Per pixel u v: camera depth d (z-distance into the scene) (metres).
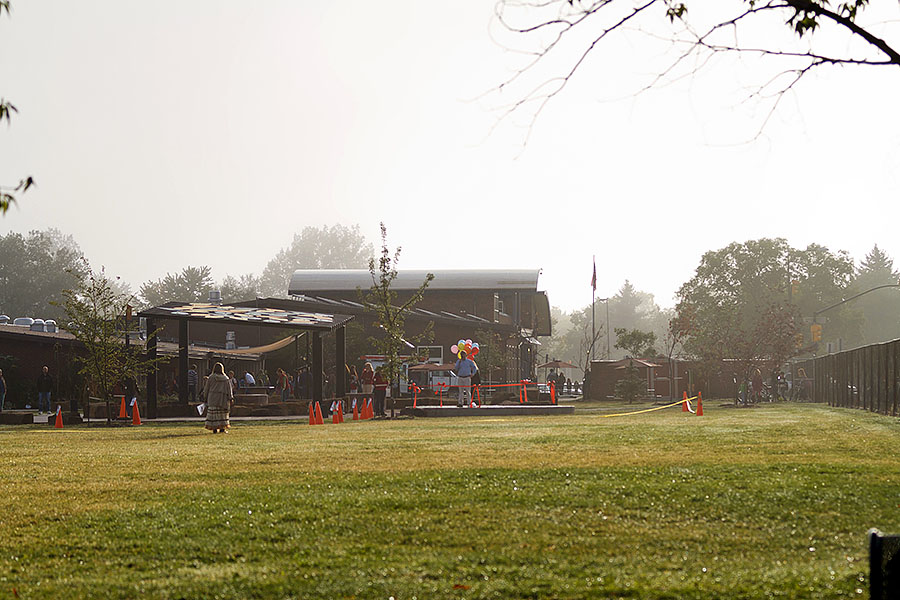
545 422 29.06
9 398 47.88
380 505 10.59
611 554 8.29
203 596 7.09
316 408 32.31
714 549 8.46
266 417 37.56
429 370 56.56
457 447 18.09
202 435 24.94
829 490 11.08
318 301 65.31
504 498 10.86
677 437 20.19
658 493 10.98
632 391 55.72
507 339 69.06
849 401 41.50
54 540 9.33
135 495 11.86
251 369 59.00
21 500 11.67
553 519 9.75
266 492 11.68
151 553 8.71
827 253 98.38
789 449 16.80
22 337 48.50
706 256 94.62
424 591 7.01
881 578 5.75
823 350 97.50
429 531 9.28
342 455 16.69
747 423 26.52
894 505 10.25
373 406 41.34
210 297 64.19
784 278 93.69
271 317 38.66
